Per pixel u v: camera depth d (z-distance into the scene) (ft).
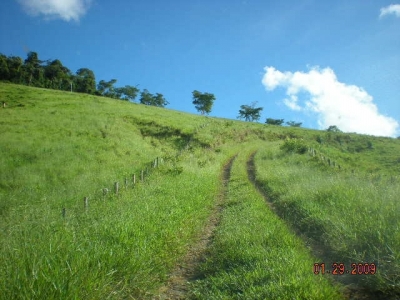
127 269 17.35
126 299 15.98
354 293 15.11
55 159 77.10
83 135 100.37
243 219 29.48
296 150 96.58
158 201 35.47
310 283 14.82
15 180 63.10
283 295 14.12
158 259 20.59
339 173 51.80
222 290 16.40
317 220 26.02
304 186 39.47
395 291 14.78
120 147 94.32
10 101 141.38
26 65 284.00
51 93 181.06
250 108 311.27
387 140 172.86
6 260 15.51
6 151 77.87
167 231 25.14
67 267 15.11
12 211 36.78
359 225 21.49
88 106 152.76
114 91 330.95
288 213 32.24
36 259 15.10
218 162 85.15
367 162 114.42
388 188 30.25
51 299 12.91
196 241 26.48
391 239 18.20
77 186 58.95
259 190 50.16
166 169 62.80
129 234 22.11
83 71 328.90
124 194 43.27
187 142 115.34
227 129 153.58
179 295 17.15
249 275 16.69
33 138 90.22
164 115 169.17
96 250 17.56
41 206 39.09
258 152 106.22
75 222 26.37
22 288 13.06
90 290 14.32
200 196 42.22
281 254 18.98
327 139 165.99
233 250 21.04
